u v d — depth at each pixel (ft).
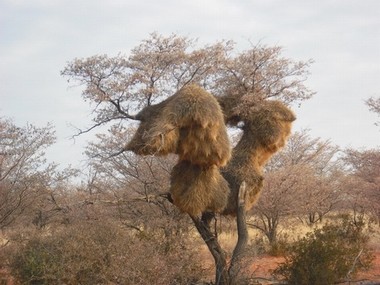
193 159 35.91
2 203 55.26
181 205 37.76
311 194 79.77
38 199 55.88
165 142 34.30
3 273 45.06
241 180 39.73
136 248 35.58
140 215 52.08
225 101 41.45
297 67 83.05
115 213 52.49
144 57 41.83
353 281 46.65
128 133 55.77
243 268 40.34
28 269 39.24
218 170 38.40
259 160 40.98
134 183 54.70
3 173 56.70
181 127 34.99
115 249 36.42
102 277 34.83
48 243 40.50
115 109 42.09
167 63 41.93
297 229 85.35
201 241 46.55
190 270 39.40
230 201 39.93
